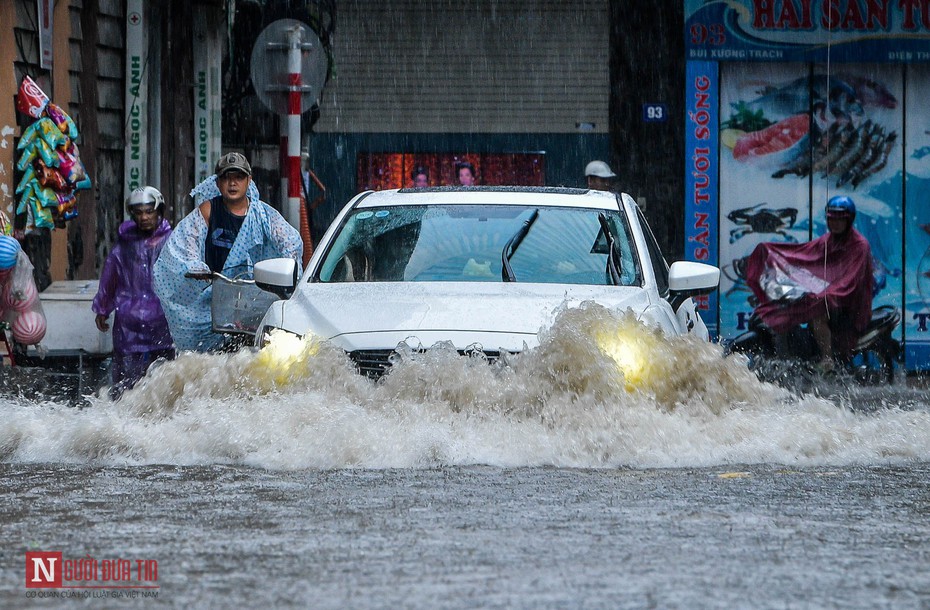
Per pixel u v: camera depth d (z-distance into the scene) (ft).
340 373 77.15
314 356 77.82
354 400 76.18
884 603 40.91
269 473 68.23
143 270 126.93
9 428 75.41
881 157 198.29
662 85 201.16
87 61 168.35
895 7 196.65
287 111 155.02
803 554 47.93
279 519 54.75
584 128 242.78
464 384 75.05
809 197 198.59
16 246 126.31
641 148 202.18
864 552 48.37
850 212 168.35
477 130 243.81
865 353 196.13
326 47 210.79
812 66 197.77
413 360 75.92
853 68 197.57
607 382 74.54
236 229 112.88
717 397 77.77
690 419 75.82
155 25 183.32
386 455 70.85
